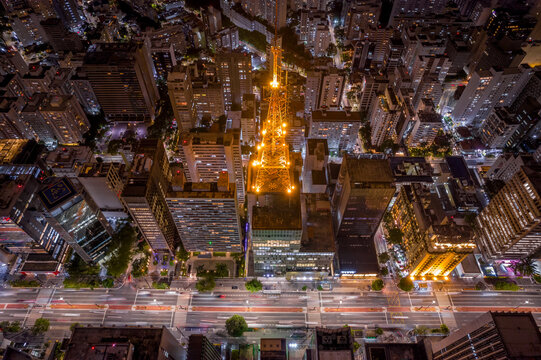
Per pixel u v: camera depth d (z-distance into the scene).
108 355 111.69
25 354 138.88
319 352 147.12
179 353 147.50
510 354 118.38
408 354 154.75
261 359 180.25
